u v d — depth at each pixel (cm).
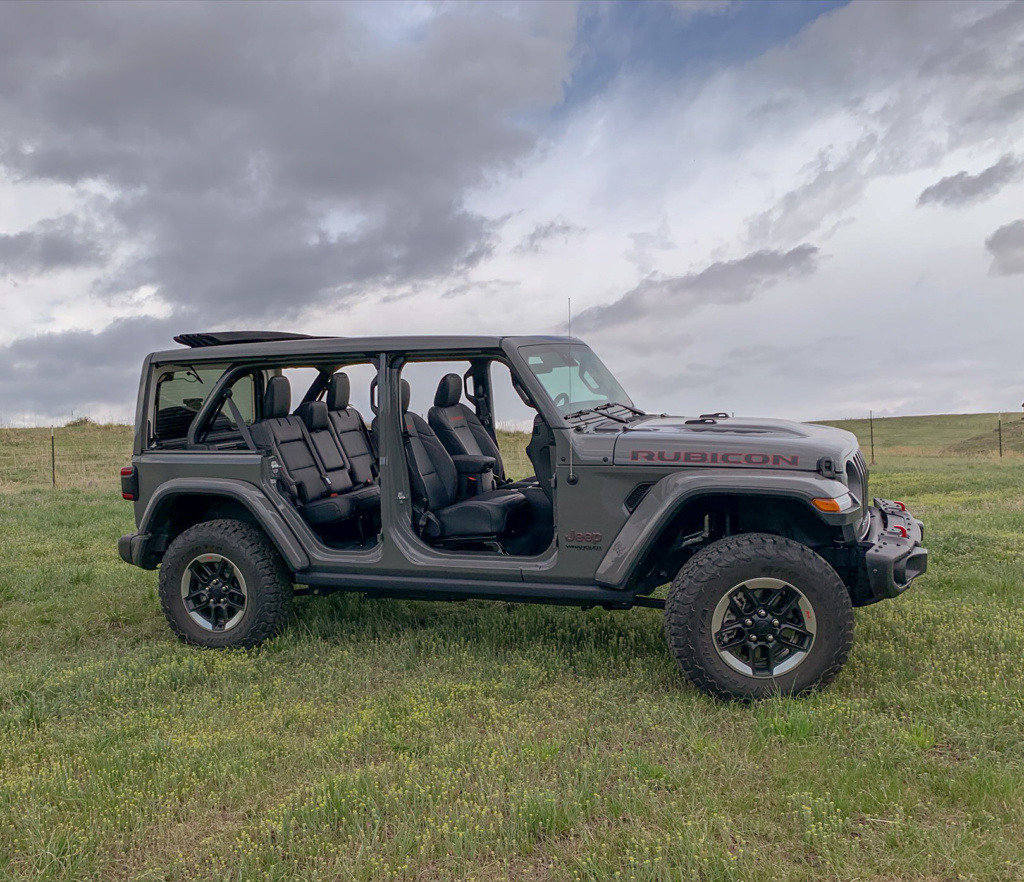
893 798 332
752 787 348
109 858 313
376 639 563
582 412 514
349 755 386
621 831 315
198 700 461
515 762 370
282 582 550
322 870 296
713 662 436
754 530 481
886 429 4709
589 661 504
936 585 662
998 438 3092
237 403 577
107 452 2347
